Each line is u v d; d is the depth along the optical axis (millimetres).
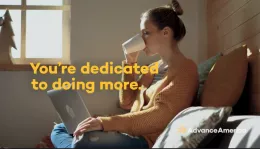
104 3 2881
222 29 2492
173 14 1999
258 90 1912
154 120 1744
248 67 2037
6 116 2822
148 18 1991
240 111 2100
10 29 2814
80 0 2869
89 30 2867
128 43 2135
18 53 3004
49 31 3039
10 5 3008
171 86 1795
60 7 3041
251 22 2008
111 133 1717
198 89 2037
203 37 2879
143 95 2043
